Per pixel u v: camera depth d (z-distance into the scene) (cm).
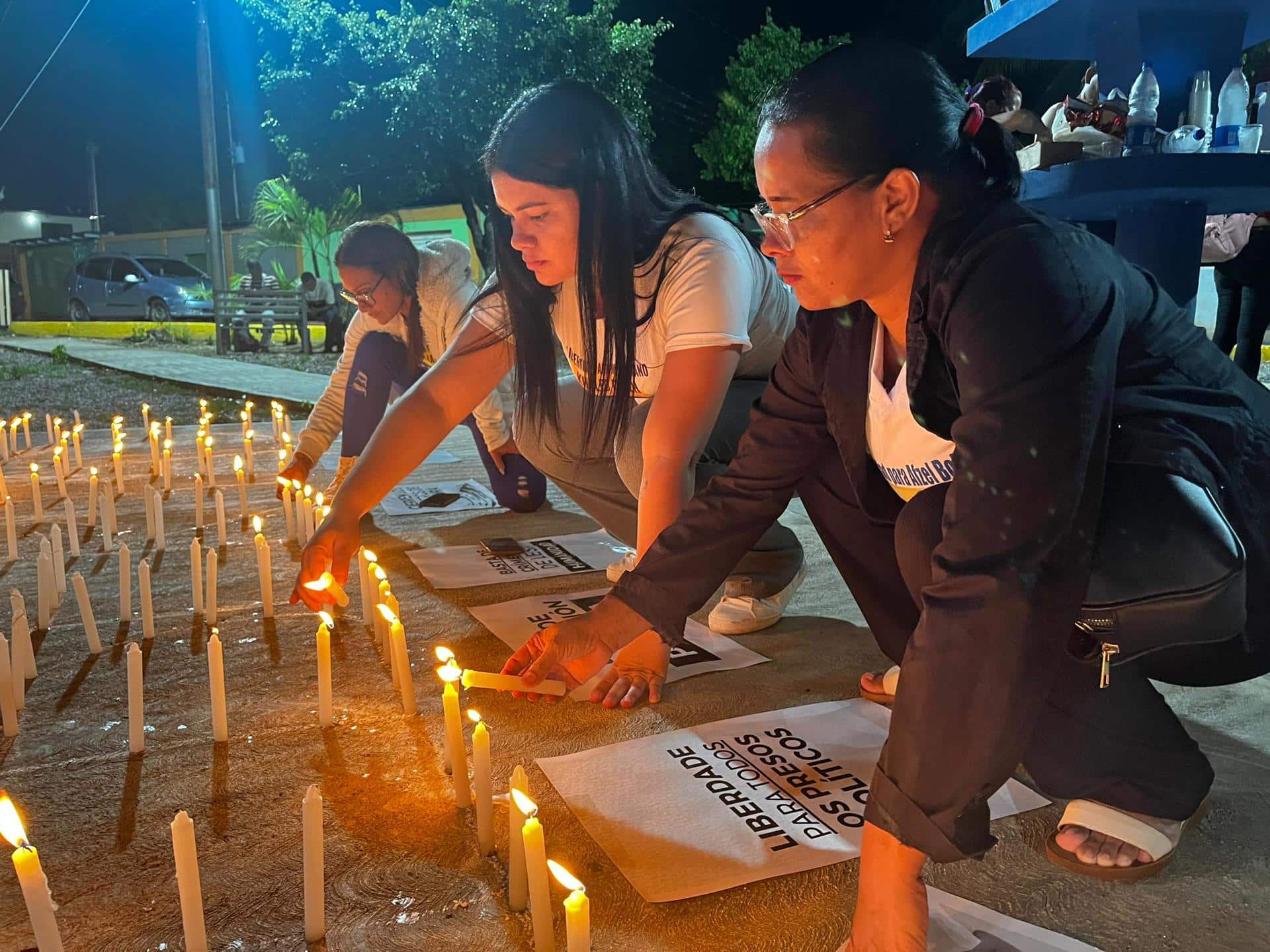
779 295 279
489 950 143
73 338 1864
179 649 260
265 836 173
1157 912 150
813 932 146
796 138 130
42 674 242
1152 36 312
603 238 223
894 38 135
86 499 436
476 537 368
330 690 213
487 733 164
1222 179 278
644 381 261
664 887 155
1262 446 143
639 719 215
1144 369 139
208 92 1466
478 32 1178
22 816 180
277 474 472
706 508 186
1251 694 225
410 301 376
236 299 1462
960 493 121
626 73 1285
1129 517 132
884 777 123
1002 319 120
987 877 159
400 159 1273
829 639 264
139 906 154
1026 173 312
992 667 117
